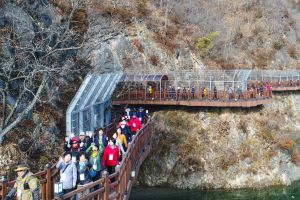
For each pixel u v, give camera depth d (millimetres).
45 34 25828
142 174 31000
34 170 19094
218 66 49281
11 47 21594
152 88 35375
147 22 46031
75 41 32031
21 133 20156
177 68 44000
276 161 31641
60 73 24703
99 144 14875
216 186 30188
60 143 22500
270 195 28688
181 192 29375
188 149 32062
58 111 24219
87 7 38125
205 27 53656
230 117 33969
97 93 22500
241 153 31906
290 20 71500
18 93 21469
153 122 34250
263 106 38906
